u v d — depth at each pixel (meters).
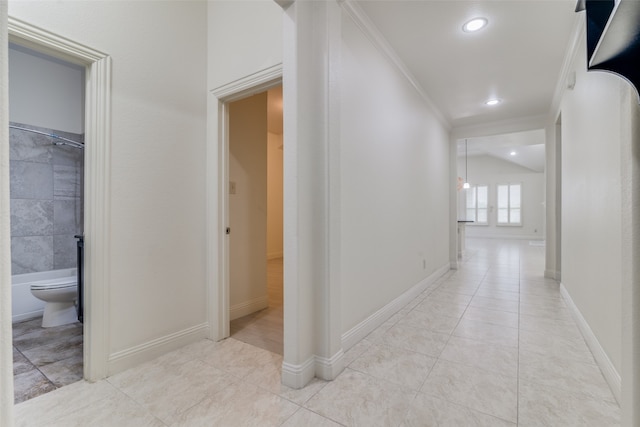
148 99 2.13
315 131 1.91
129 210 2.02
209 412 1.54
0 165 0.46
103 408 1.58
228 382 1.82
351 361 2.06
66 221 3.31
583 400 1.62
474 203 12.12
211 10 2.52
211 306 2.46
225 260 2.50
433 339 2.41
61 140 3.24
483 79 3.48
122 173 1.98
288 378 1.77
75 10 1.78
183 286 2.34
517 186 11.35
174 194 2.29
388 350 2.22
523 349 2.22
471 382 1.80
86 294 1.87
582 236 2.49
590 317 2.23
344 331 2.21
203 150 2.50
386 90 2.88
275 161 6.77
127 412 1.55
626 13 0.71
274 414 1.53
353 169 2.34
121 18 1.99
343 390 1.73
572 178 2.89
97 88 1.87
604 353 1.87
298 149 1.78
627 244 0.94
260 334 2.56
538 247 8.51
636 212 0.90
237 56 2.33
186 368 1.99
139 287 2.06
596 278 2.07
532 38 2.66
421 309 3.15
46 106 3.20
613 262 1.73
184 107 2.36
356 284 2.37
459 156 10.98
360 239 2.43
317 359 1.88
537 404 1.59
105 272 1.88
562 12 2.32
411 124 3.50
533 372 1.90
